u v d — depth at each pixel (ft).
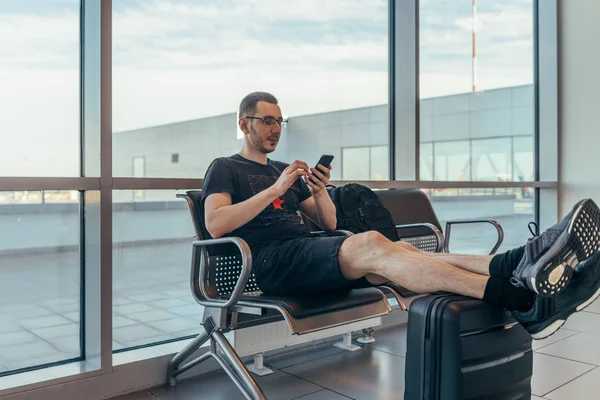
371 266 6.04
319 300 6.15
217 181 7.00
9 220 7.23
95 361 7.39
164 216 8.68
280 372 8.27
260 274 6.84
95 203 7.34
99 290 7.30
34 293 7.52
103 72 7.23
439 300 5.33
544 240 5.19
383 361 8.72
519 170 15.03
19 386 6.59
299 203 8.11
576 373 8.07
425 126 12.19
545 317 5.28
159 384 7.75
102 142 7.25
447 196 12.48
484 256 6.00
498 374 5.41
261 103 7.58
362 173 11.25
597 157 14.58
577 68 14.92
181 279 8.95
